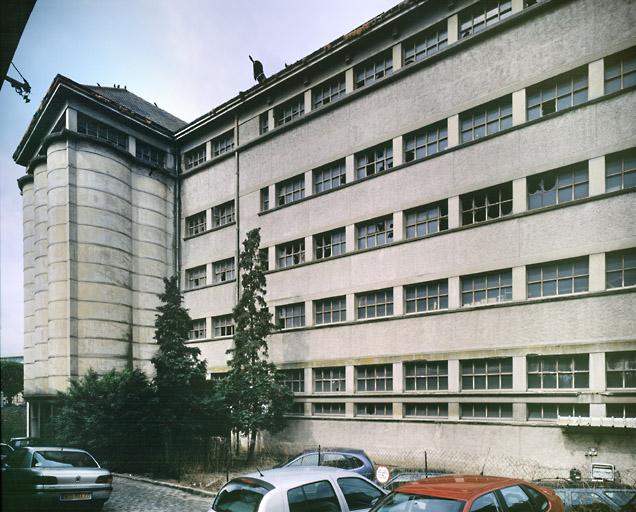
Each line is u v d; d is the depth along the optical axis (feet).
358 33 85.15
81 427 74.74
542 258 63.10
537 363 62.85
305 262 89.97
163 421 69.56
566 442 58.13
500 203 68.69
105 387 75.51
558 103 65.41
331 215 87.25
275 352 92.58
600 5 61.87
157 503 47.93
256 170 102.89
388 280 77.61
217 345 106.73
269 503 23.62
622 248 57.57
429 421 69.87
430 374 72.23
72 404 77.05
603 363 57.21
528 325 63.16
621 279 58.18
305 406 86.43
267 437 89.45
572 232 61.26
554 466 58.54
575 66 63.10
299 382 88.99
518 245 65.26
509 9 70.69
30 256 128.67
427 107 76.59
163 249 120.06
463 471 65.36
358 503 26.50
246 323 83.35
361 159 85.56
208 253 113.50
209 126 116.67
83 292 104.01
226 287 106.93
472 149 71.00
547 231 63.16
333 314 85.87
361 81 87.71
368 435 76.48
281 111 101.86
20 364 116.67
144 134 120.67
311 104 94.22
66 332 101.60
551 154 64.03
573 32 63.72
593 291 58.85
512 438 62.18
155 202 119.75
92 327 104.12
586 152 61.31
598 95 61.26
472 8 74.28
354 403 79.92
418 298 75.05
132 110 123.34
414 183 76.59
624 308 56.65
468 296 69.87
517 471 61.05
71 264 102.99
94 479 39.91
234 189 108.17
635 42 58.95
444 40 77.20
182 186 124.36
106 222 108.27
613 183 60.08
